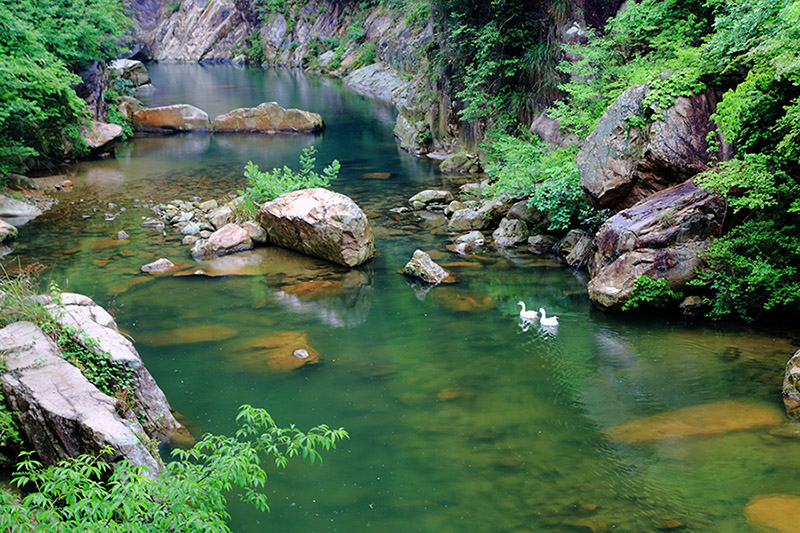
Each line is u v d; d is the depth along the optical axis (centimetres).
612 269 984
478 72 1866
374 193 1745
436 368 824
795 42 809
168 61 6400
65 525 395
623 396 744
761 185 854
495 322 962
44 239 1348
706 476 592
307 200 1253
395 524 543
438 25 2252
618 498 568
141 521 420
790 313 920
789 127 870
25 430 602
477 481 599
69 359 672
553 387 771
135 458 557
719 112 934
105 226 1441
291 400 747
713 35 1055
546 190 1311
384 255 1270
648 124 1060
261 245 1323
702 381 766
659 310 973
